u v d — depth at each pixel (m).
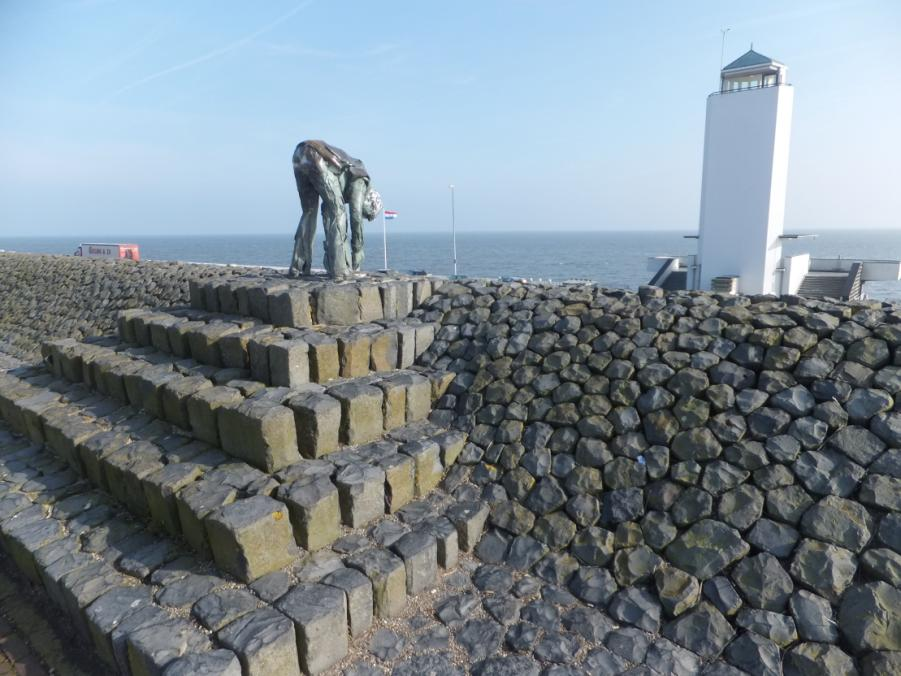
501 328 6.25
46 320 13.01
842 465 3.89
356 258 7.71
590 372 5.32
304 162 6.87
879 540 3.55
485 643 3.70
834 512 3.71
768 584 3.60
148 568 4.01
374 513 4.46
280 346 5.11
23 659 3.92
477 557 4.51
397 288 6.92
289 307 5.95
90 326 11.78
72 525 4.68
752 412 4.38
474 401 5.62
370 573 3.81
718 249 19.58
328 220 7.06
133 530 4.53
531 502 4.69
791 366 4.56
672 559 3.97
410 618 3.92
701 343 5.05
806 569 3.57
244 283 6.80
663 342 5.23
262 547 3.75
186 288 10.98
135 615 3.53
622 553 4.13
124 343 7.28
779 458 4.07
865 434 3.97
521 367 5.71
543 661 3.54
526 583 4.17
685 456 4.39
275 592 3.62
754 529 3.85
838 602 3.43
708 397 4.61
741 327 5.03
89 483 5.35
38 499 5.14
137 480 4.59
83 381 6.87
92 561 4.22
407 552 4.05
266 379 5.33
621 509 4.36
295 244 7.71
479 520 4.65
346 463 4.57
